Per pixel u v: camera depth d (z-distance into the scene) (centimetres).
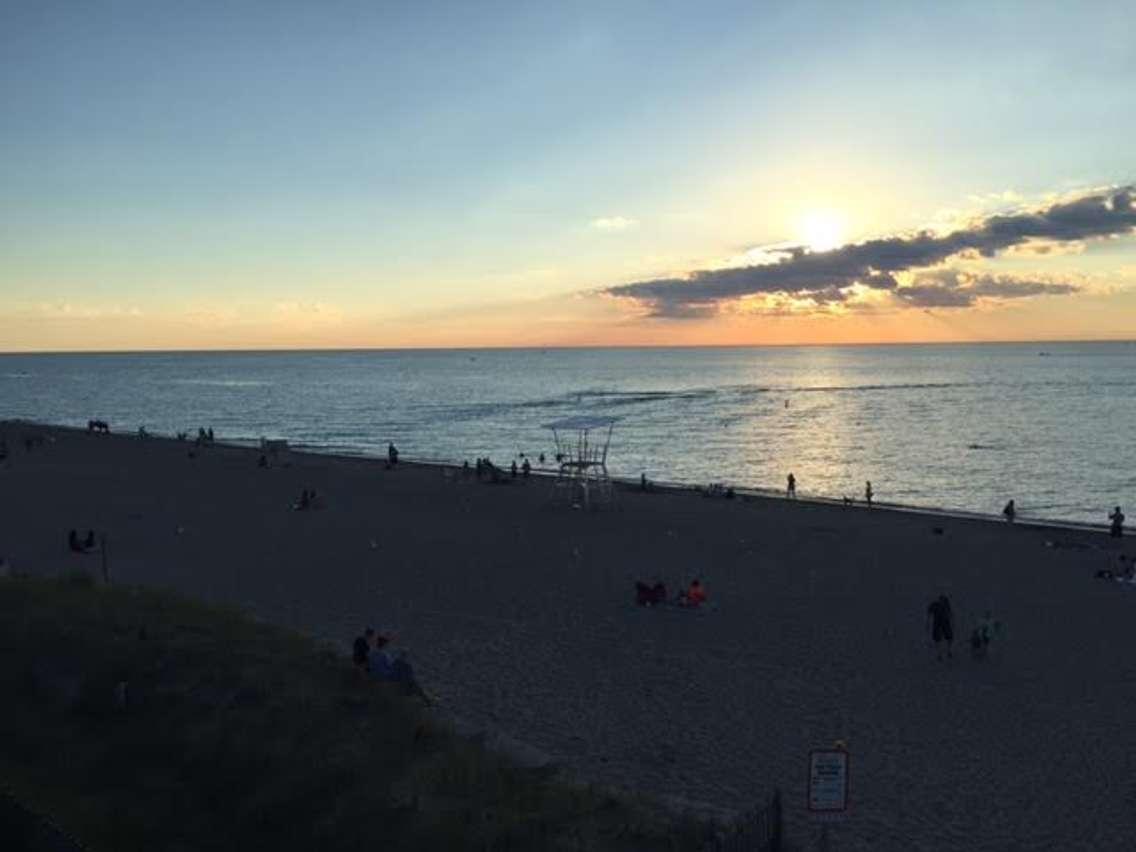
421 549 3716
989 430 9850
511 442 9419
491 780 1379
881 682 2211
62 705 1602
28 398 17850
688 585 3162
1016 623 2716
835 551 3762
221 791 1348
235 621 2062
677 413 12481
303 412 13712
